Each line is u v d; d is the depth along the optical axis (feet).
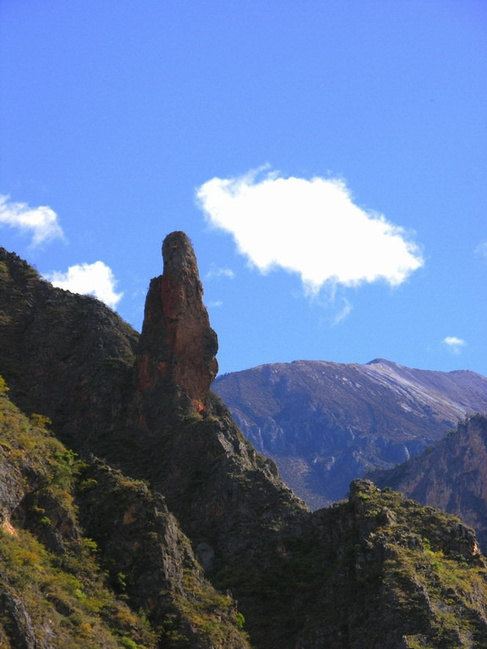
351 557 385.29
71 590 346.13
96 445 437.99
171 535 373.61
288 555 397.60
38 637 312.91
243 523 405.39
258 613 380.58
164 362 451.12
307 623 370.73
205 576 387.55
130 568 363.15
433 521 408.46
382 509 403.54
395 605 362.33
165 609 355.15
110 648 331.77
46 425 440.86
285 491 415.64
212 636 349.61
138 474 424.87
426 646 351.05
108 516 374.43
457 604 369.30
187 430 432.25
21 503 366.43
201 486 415.64
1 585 318.45
